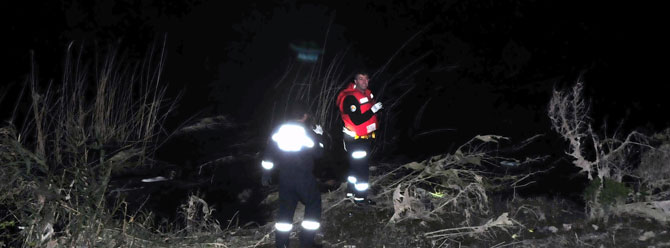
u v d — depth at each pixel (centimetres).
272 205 816
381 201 718
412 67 1581
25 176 555
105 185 556
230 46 1705
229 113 1349
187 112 1347
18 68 1403
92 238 523
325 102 1126
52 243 525
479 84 1433
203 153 1052
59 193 553
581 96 1246
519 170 884
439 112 1298
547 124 1145
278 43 1730
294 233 634
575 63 1441
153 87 1474
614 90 1294
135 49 1620
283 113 1258
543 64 1474
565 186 789
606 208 595
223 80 1557
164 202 817
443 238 593
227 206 829
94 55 1530
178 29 1700
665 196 634
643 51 1427
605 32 1512
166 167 945
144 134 1055
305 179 539
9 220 560
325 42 1725
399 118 1273
